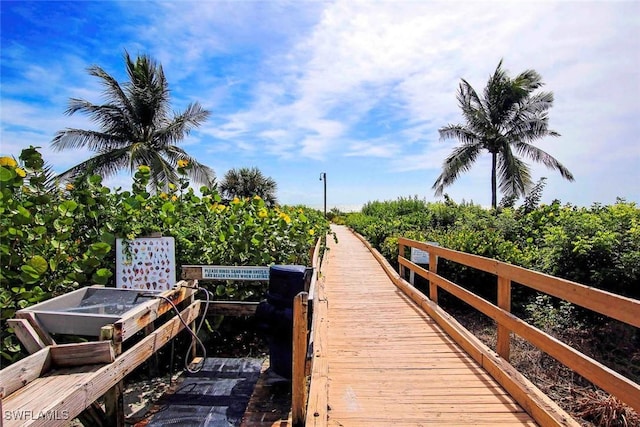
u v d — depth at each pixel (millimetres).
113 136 20000
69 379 2365
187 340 4598
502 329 3605
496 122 22031
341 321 5238
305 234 6188
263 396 3373
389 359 3928
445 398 3131
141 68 20359
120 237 4391
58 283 3885
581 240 5887
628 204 7355
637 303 2107
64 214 3928
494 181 22672
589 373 2432
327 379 3346
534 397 2871
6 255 3570
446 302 7383
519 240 8961
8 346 3246
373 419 2836
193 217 5527
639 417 3455
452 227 12641
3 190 3463
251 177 31234
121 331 2662
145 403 3738
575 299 2619
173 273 4352
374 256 11609
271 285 3629
